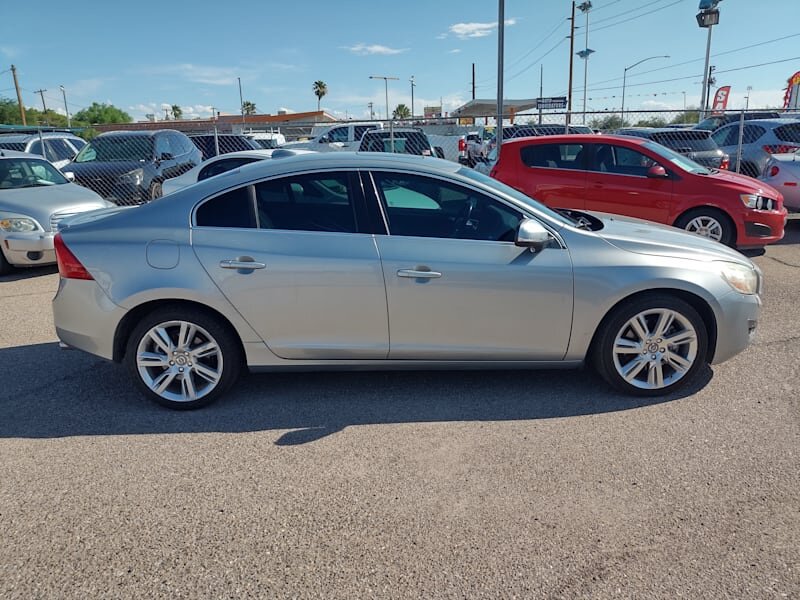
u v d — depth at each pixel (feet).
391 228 12.32
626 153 26.05
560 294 12.24
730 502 9.30
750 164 40.83
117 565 8.22
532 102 107.34
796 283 21.86
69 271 12.42
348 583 7.82
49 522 9.14
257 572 8.05
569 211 15.71
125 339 12.75
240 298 12.16
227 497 9.70
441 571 8.00
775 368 14.25
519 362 12.76
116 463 10.75
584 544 8.45
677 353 12.88
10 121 193.16
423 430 11.76
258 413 12.61
